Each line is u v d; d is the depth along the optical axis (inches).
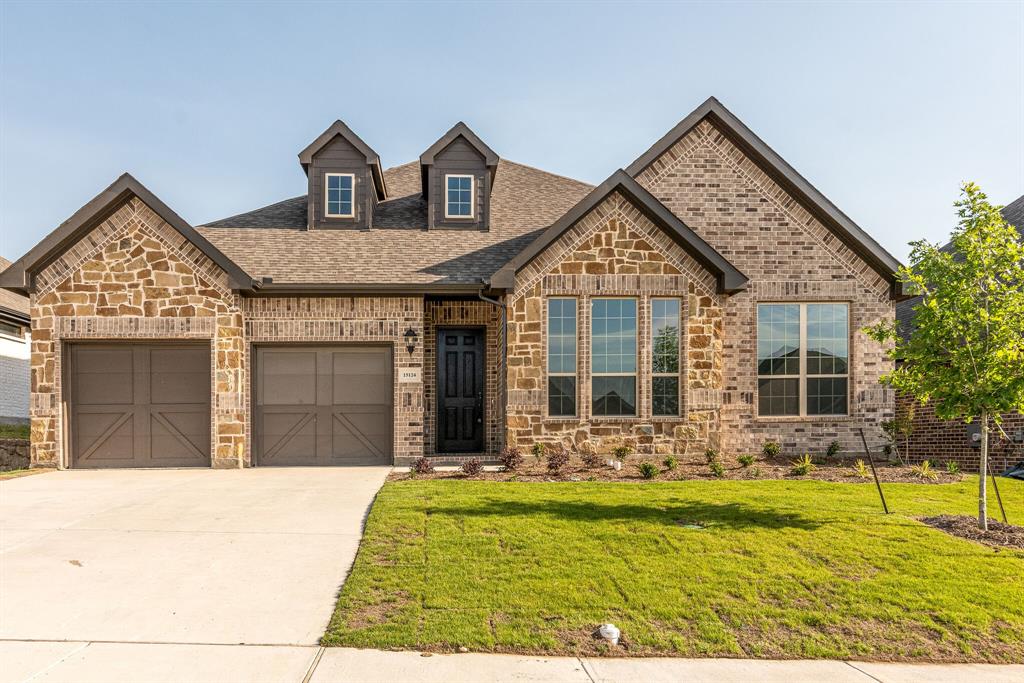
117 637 198.2
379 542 281.3
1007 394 287.6
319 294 506.3
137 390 503.8
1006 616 218.5
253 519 328.2
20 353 808.3
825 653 196.7
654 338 510.0
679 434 503.2
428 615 212.1
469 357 567.5
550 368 504.1
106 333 493.4
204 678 174.2
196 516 334.0
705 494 376.8
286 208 621.0
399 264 531.8
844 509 340.8
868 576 248.8
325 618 213.3
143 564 261.1
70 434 498.3
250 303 510.6
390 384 522.0
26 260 478.9
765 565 256.4
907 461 524.7
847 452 538.6
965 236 305.9
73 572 251.4
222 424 498.9
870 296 546.9
